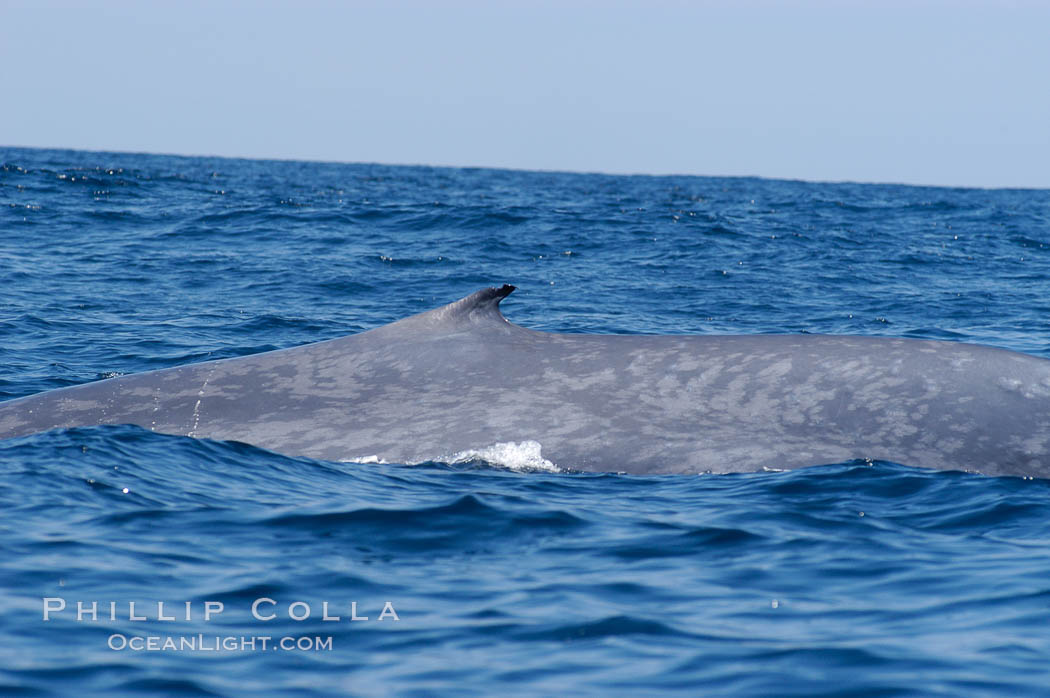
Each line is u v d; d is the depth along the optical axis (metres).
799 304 78.50
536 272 91.38
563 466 30.28
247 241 105.00
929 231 141.12
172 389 33.34
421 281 84.50
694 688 18.38
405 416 31.56
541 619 21.05
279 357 34.06
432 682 18.53
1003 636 20.31
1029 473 29.39
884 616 21.31
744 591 22.61
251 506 26.86
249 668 18.88
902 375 31.30
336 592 22.19
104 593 21.48
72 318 64.12
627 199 194.38
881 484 28.70
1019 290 88.25
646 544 25.12
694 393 31.56
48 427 32.41
